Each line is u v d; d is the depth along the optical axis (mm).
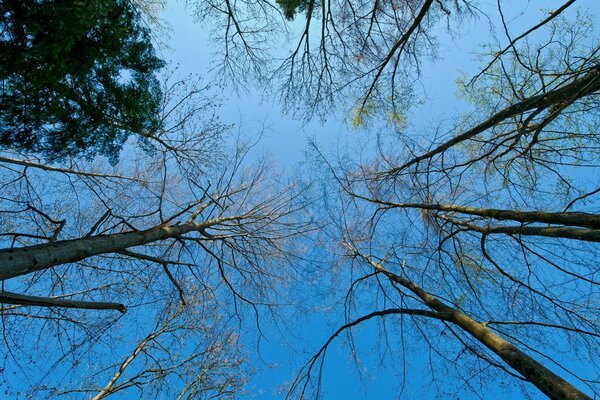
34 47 2918
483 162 6699
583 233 3840
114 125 4035
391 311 4648
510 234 5102
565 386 2689
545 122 4617
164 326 6406
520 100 5422
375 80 6219
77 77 3492
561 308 4672
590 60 4016
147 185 6430
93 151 4004
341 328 5008
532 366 2973
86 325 4965
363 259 6938
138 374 5777
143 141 4723
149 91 4445
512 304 5223
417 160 6578
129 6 3922
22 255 2857
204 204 6676
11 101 3162
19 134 3396
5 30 2900
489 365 4449
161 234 4863
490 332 3688
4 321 4422
